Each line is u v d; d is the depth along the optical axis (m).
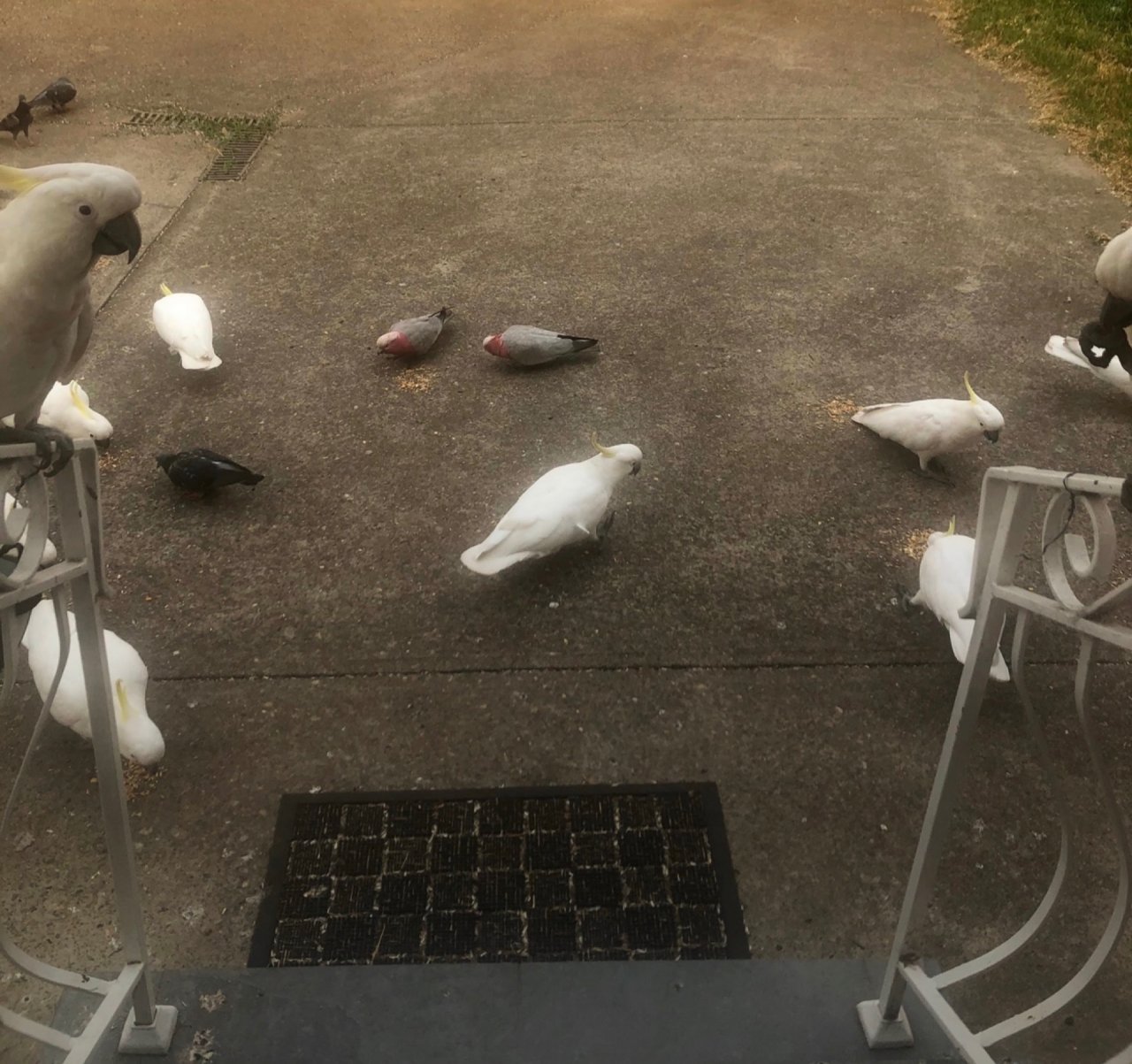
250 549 3.72
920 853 1.97
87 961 2.46
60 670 1.76
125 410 4.43
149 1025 2.18
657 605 3.49
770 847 2.73
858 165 6.56
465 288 5.33
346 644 3.35
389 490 4.01
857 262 5.53
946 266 5.48
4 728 3.00
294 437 4.29
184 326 4.49
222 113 7.27
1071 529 3.78
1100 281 1.75
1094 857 2.68
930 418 3.92
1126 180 6.29
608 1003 2.29
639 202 6.16
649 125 7.14
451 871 2.66
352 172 6.52
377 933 2.52
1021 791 2.85
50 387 2.09
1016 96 7.48
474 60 8.25
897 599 3.50
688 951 2.47
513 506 3.70
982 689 1.78
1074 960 2.44
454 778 2.92
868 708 3.12
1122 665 3.21
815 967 2.36
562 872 2.66
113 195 1.76
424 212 6.05
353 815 2.80
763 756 2.97
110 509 3.89
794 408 4.46
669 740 3.02
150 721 2.87
